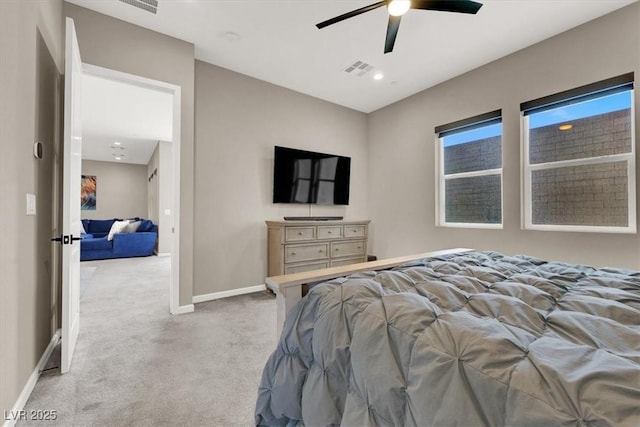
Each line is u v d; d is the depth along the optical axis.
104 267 5.31
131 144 7.02
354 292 1.15
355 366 0.94
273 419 1.29
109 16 2.56
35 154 1.77
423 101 4.08
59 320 2.29
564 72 2.74
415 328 0.88
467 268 1.57
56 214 2.25
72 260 2.01
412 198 4.24
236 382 1.75
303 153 4.10
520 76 3.06
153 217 7.94
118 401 1.57
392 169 4.54
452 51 3.09
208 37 2.89
